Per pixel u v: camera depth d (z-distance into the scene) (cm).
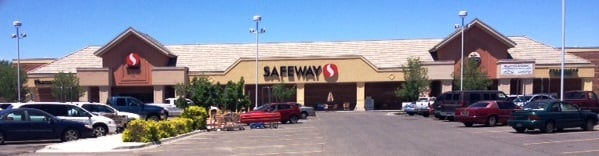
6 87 5678
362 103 5906
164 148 2042
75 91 5694
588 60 6300
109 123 2734
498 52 5922
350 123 3497
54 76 5794
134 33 6025
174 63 6288
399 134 2462
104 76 5903
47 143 2270
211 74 5953
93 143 2130
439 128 2844
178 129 2650
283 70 5900
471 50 5934
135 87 6141
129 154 1838
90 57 6481
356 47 6538
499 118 2994
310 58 5900
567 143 1959
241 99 4078
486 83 5428
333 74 5872
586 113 2528
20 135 2216
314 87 6275
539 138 2164
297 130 2941
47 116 2295
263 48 6625
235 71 5922
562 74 3528
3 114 2227
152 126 2184
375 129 2833
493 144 1964
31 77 6050
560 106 2467
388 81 5875
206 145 2138
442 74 5722
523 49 6234
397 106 6241
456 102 3484
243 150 1923
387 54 6341
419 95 5319
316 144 2073
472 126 2988
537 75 5797
